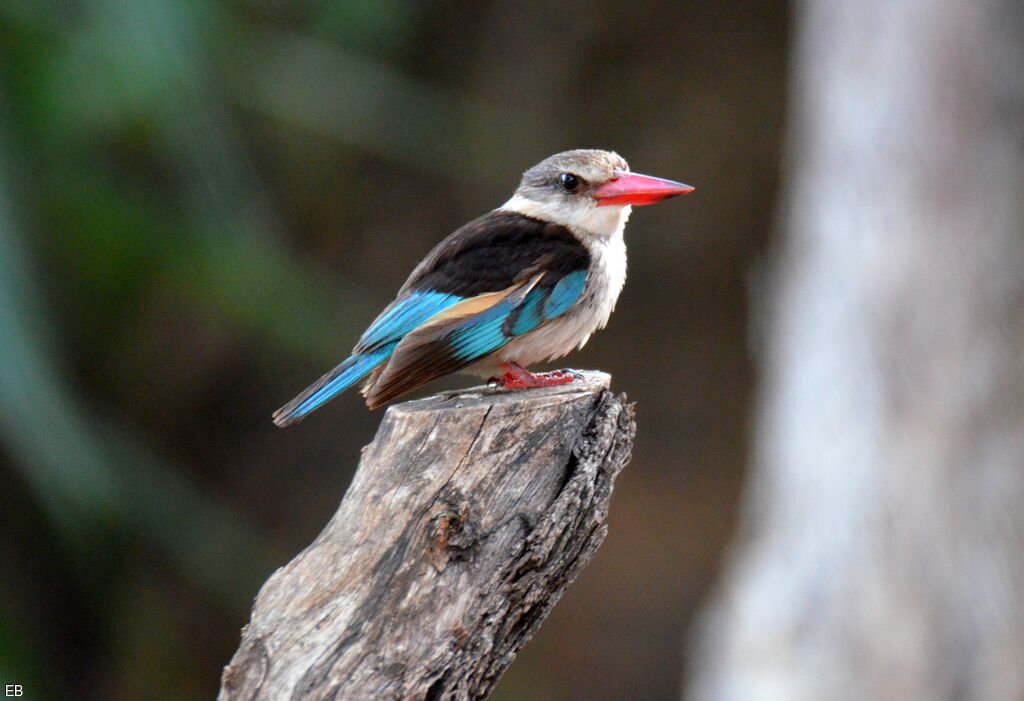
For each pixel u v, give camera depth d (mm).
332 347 14469
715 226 17906
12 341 11430
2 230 11727
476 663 4676
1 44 12141
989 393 10867
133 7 11688
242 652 4645
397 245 16969
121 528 15250
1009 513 10750
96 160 13414
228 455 16906
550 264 6941
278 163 16047
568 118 17297
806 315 12086
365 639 4621
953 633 10844
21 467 13141
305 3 14719
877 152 11461
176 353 16016
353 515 4863
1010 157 10984
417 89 15875
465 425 4977
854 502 11266
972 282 10984
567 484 4941
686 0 17078
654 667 18344
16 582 15547
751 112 17453
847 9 11828
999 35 10938
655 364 18656
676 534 18953
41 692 14969
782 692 11430
